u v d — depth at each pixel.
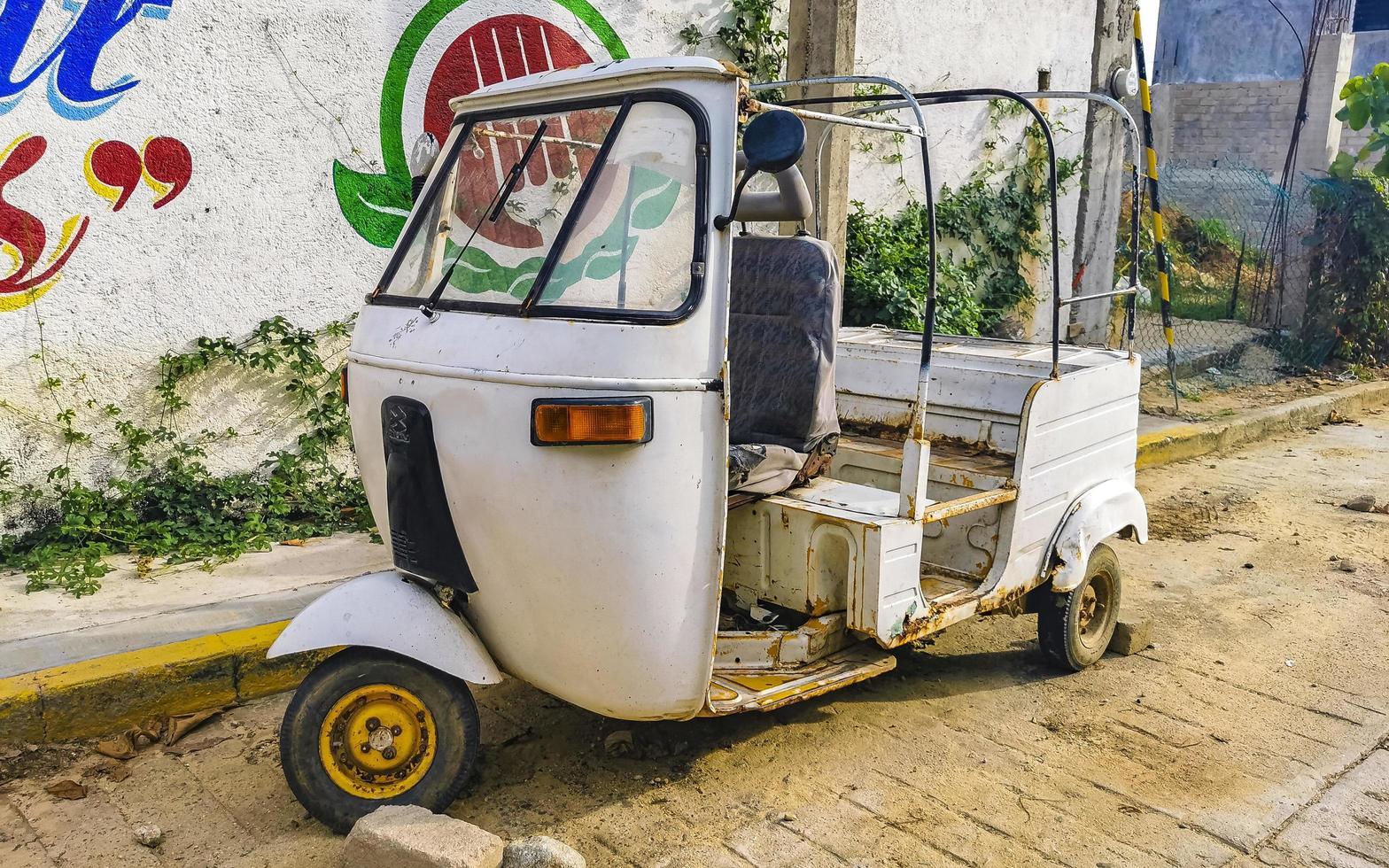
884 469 4.34
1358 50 16.09
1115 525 4.50
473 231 3.32
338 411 5.85
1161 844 3.31
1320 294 11.91
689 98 3.03
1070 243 10.67
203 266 5.34
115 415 5.18
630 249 3.01
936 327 8.45
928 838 3.31
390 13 5.74
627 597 2.97
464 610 3.27
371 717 3.20
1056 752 3.88
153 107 5.08
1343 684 4.51
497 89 3.49
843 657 3.69
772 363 3.88
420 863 2.81
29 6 4.71
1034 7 9.76
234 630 4.21
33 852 3.12
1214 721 4.15
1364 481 7.86
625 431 2.82
